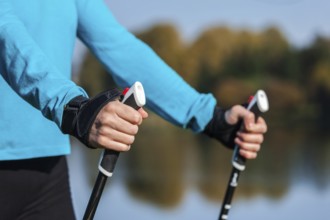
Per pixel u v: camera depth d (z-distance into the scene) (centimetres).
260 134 220
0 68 180
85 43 225
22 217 210
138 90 160
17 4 203
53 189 214
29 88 172
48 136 208
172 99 225
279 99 3256
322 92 3222
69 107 165
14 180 205
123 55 223
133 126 159
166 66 226
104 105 160
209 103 226
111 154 169
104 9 224
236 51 3309
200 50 3319
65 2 213
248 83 3294
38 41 206
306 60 3303
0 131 202
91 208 171
